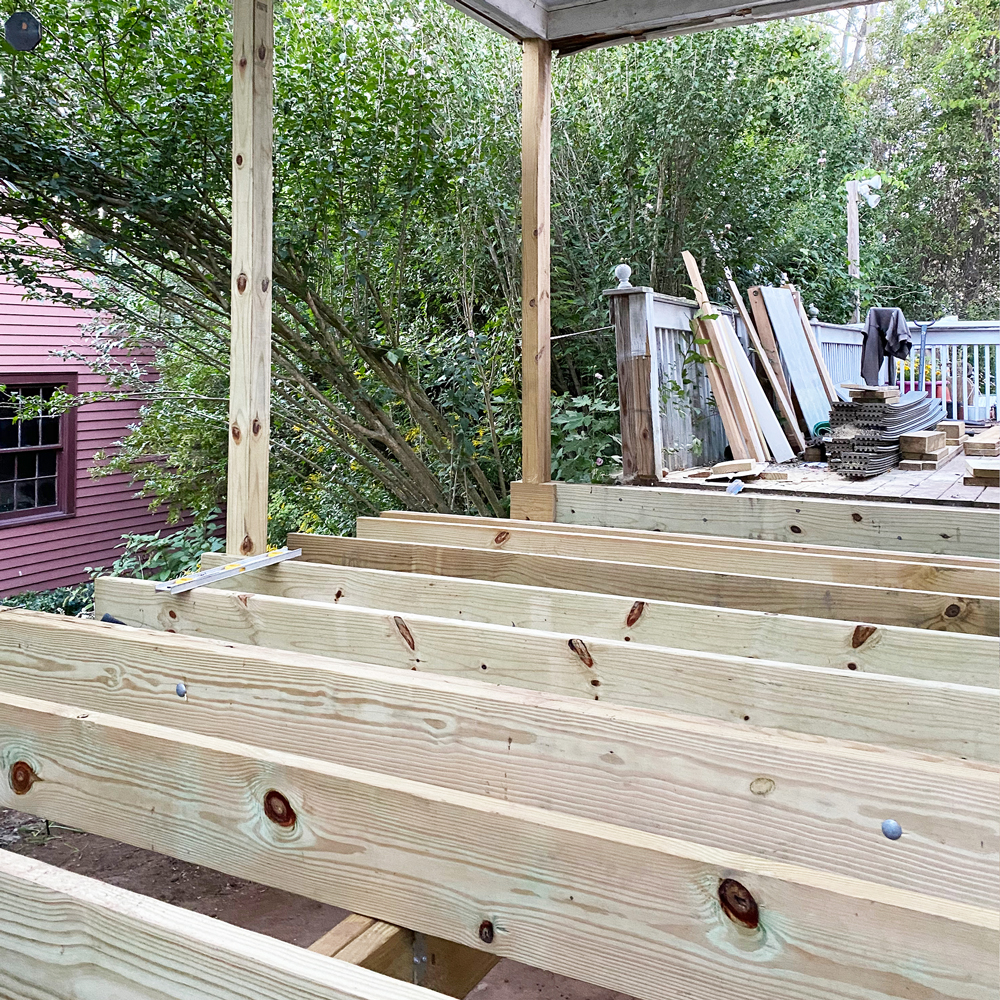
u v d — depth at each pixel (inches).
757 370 220.2
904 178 671.1
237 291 115.1
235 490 115.4
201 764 56.4
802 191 326.6
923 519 120.7
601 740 55.1
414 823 49.1
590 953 44.5
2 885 46.3
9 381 321.4
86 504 360.8
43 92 183.0
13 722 64.9
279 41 193.9
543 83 157.9
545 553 118.0
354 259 215.8
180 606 93.9
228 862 55.5
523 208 158.9
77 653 76.9
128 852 114.6
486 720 58.7
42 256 201.5
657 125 233.1
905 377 318.3
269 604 87.0
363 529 133.4
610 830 45.0
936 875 47.1
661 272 245.9
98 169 179.3
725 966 41.4
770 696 63.1
